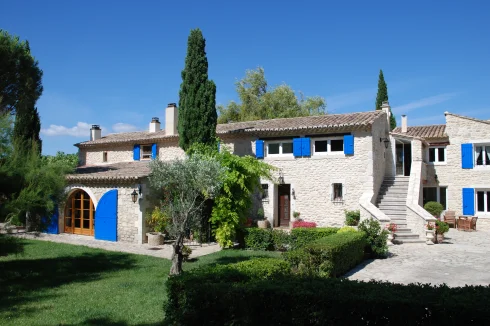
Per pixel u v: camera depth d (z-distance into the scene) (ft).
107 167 72.69
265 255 46.09
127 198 58.54
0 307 27.32
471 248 50.52
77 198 67.05
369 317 16.83
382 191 65.00
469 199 72.18
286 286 18.85
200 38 62.49
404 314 16.22
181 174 36.68
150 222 58.13
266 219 66.23
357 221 58.54
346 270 37.37
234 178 50.11
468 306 15.37
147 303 27.96
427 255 45.83
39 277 36.94
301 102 129.18
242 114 122.21
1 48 59.41
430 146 77.61
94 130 91.35
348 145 61.46
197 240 57.11
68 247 53.21
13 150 38.86
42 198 38.93
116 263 43.06
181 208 36.47
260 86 128.67
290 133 65.62
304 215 64.28
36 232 42.73
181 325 20.25
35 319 24.70
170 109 75.36
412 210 56.75
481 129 72.38
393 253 47.24
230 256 45.62
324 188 63.16
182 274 22.71
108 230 59.93
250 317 18.56
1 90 63.26
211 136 61.36
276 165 66.80
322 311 17.47
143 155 79.56
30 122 73.56
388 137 72.28
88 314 25.58
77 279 36.11
